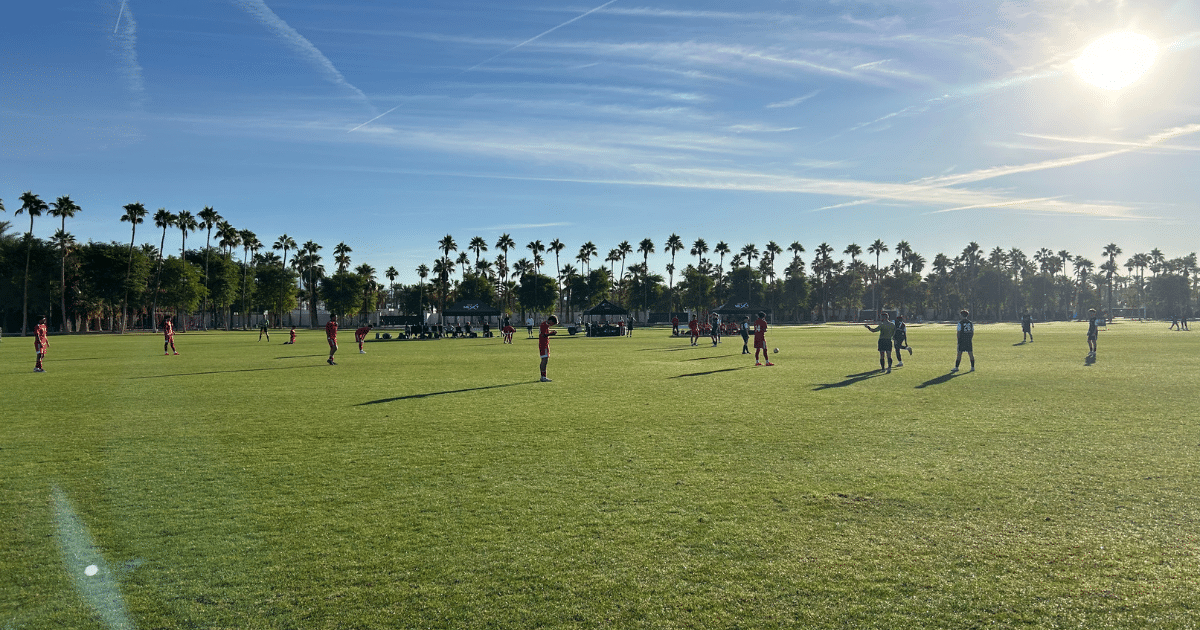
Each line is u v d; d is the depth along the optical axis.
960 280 178.38
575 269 163.12
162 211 90.06
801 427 10.23
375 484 7.03
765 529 5.51
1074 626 3.85
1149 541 5.14
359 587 4.48
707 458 8.12
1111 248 172.75
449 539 5.35
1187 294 157.50
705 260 156.75
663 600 4.24
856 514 5.88
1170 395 13.70
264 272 119.62
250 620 4.04
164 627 3.97
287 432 10.13
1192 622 3.89
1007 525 5.55
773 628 3.86
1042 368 20.41
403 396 14.66
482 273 152.88
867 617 3.98
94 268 82.19
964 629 3.83
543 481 7.10
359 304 129.50
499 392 15.31
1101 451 8.30
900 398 13.55
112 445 9.21
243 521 5.84
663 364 23.92
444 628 3.91
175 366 24.84
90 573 4.76
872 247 168.00
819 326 98.25
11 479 7.36
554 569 4.73
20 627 3.98
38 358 22.80
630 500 6.36
